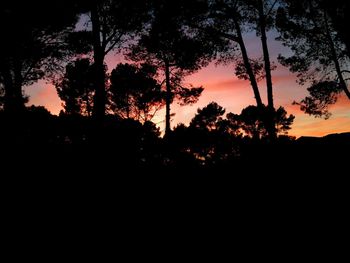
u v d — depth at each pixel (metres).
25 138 10.38
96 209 8.08
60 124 11.54
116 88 22.38
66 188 8.67
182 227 7.69
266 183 9.48
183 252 6.60
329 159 9.84
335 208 7.55
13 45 13.80
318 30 21.69
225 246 6.73
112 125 12.32
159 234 7.33
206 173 11.74
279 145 11.85
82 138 11.52
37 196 8.11
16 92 13.91
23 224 7.07
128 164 10.92
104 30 16.80
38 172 8.98
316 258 5.93
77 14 16.84
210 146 13.94
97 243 6.82
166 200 9.13
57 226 7.21
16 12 13.76
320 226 6.94
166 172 11.59
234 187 9.74
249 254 6.35
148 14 17.91
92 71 21.64
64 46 16.97
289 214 7.66
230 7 20.20
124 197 8.88
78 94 22.66
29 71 15.88
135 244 6.89
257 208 8.22
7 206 7.52
